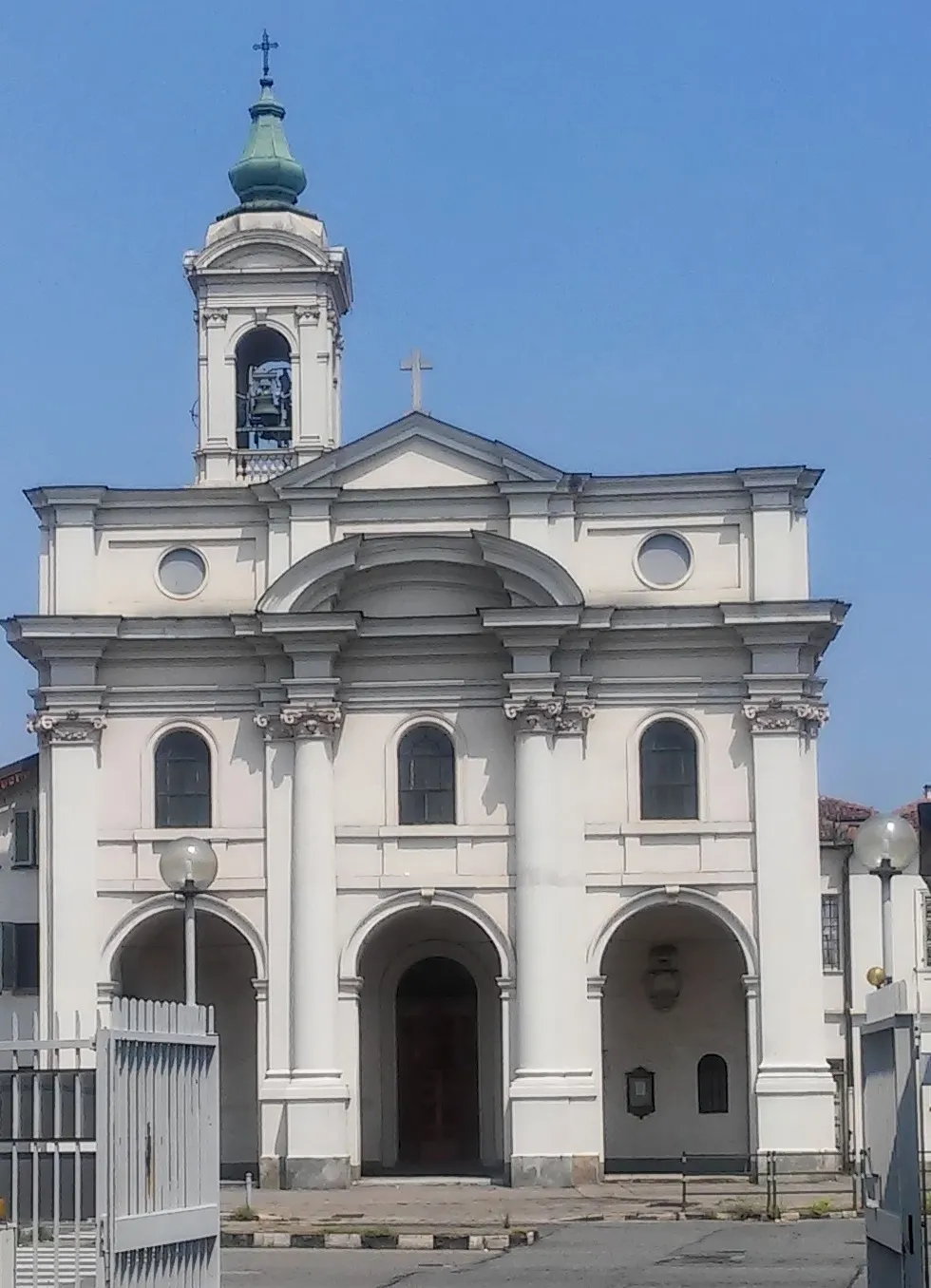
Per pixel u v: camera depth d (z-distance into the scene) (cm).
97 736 5328
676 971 5525
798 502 5312
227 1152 5456
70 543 5416
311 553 5262
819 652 5325
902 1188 2067
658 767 5253
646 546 5338
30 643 5312
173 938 5522
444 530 5325
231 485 5584
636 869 5216
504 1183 5125
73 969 5259
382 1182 5181
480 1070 5566
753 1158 5112
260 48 5988
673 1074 5528
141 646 5316
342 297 5850
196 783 5319
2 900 5712
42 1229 2192
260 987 5225
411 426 5362
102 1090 1967
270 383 5716
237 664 5344
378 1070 5562
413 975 5631
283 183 5825
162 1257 2077
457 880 5231
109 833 5306
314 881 5225
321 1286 3077
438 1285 3075
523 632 5212
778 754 5228
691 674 5275
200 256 5691
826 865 5869
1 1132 2214
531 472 5334
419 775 5288
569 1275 3200
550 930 5166
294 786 5272
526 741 5222
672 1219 4212
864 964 5819
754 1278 3112
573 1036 5162
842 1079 5784
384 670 5312
